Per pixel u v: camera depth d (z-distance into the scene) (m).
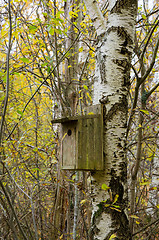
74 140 2.49
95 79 2.67
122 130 2.48
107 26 2.68
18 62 2.94
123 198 2.33
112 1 2.71
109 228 2.24
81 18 4.95
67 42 4.86
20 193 3.47
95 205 2.38
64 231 4.11
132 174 3.10
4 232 3.15
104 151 2.43
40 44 3.78
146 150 4.18
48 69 3.01
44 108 5.41
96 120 2.50
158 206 2.46
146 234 3.45
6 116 3.15
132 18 2.65
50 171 3.98
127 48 2.60
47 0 3.51
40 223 3.62
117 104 2.50
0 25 3.41
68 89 4.75
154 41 4.16
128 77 2.60
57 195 4.27
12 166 3.13
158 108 5.11
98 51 2.68
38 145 4.36
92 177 2.46
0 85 3.75
